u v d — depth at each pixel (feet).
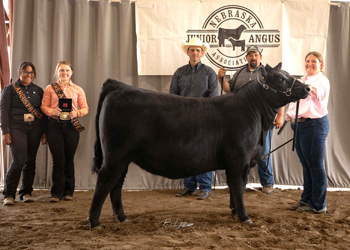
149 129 9.64
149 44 17.56
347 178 18.10
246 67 15.38
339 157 18.12
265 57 17.83
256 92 10.73
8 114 14.23
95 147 10.32
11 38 17.81
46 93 14.92
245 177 10.57
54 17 17.47
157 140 9.74
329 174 18.03
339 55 18.12
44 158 17.30
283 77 10.61
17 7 17.13
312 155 12.23
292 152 18.12
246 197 15.43
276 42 17.79
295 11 17.76
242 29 17.69
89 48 17.63
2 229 10.00
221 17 17.69
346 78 18.17
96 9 17.67
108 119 9.59
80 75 17.49
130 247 8.15
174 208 13.14
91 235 9.24
